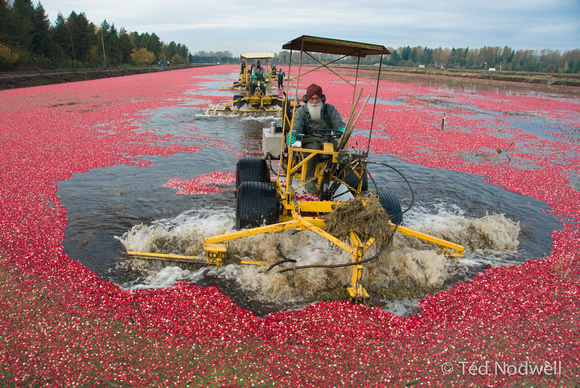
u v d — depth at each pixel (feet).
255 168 19.92
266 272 14.20
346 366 10.38
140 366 10.17
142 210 20.33
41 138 38.14
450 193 25.23
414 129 49.01
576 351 11.14
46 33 152.56
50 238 16.93
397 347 11.12
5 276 14.01
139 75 168.76
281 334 11.45
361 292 12.63
